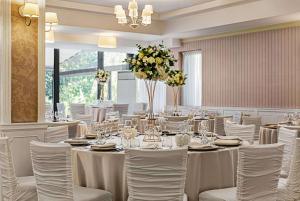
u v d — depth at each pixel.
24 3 4.89
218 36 10.91
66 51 14.25
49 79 13.96
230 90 10.62
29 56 5.00
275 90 9.51
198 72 11.77
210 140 4.20
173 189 2.91
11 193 3.57
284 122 7.48
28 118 4.99
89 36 11.47
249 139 5.06
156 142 4.13
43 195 3.31
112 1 9.27
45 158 3.20
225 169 3.71
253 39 9.98
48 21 6.99
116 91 14.78
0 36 4.80
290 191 3.62
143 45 12.33
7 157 3.54
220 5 9.08
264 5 8.48
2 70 4.80
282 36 9.30
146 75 4.49
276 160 3.19
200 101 11.72
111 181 3.49
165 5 9.63
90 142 4.19
